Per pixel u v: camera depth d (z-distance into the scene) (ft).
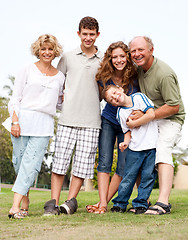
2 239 8.17
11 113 12.60
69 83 13.66
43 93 12.75
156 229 8.30
